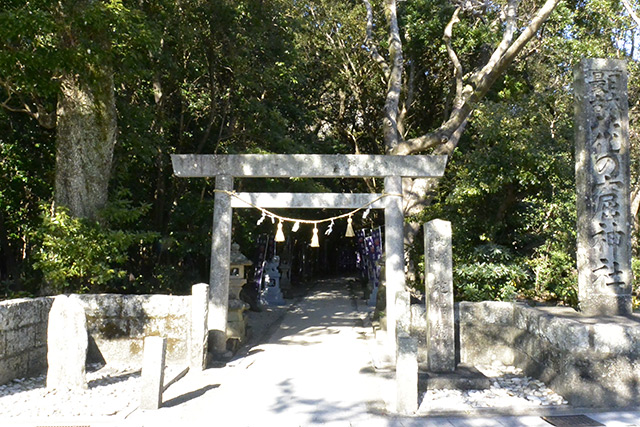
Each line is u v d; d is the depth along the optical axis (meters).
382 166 9.20
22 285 11.63
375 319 13.38
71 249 8.41
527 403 6.07
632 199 14.84
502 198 10.63
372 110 20.89
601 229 7.08
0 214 11.84
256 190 15.44
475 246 10.62
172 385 7.13
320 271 36.19
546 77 13.58
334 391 6.79
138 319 8.45
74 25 8.45
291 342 10.74
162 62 12.50
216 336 8.95
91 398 6.34
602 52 13.77
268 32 14.16
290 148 14.73
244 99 14.70
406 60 18.31
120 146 11.44
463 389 6.80
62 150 9.24
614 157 7.13
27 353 7.42
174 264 16.19
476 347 8.22
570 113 12.05
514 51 11.01
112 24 8.66
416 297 13.38
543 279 10.84
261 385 7.12
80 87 9.04
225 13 12.52
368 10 15.48
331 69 19.78
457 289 11.41
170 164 14.70
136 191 14.34
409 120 20.73
